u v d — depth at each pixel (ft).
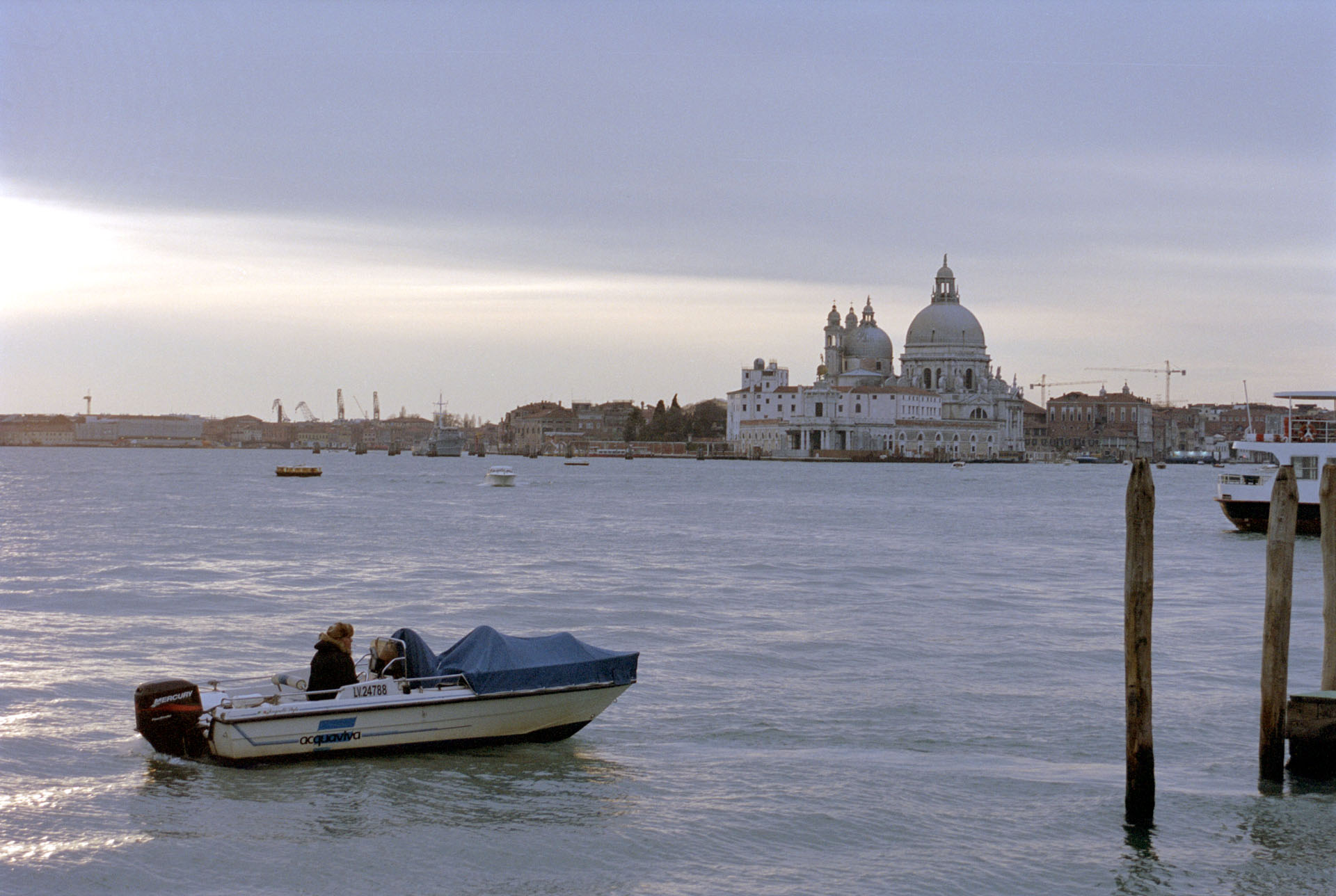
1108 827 88.17
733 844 84.48
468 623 169.78
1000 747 107.04
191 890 76.43
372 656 103.91
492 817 88.12
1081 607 191.42
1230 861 82.84
